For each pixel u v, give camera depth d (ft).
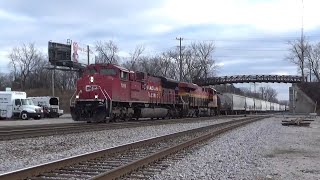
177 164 40.16
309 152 55.21
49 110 190.80
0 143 55.98
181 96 159.33
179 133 72.95
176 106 155.22
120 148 48.21
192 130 81.61
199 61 372.99
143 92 123.44
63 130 76.64
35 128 83.51
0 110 162.40
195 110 177.47
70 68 288.51
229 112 257.14
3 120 153.38
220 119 156.46
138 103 121.90
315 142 71.56
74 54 284.82
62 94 346.95
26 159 42.52
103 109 102.32
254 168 39.75
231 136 76.59
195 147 56.24
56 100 198.29
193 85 175.52
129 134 74.43
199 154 48.70
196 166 39.34
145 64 355.56
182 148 52.85
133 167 35.50
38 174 32.27
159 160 42.57
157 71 358.02
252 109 322.75
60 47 279.90
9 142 57.47
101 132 76.28
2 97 162.71
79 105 104.37
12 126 97.30
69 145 56.18
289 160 46.57
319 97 284.00
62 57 280.51
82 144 57.72
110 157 43.39
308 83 299.99
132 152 48.42
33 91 361.30
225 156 47.67
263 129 101.35
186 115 164.76
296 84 296.92
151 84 130.41
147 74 128.67
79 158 39.06
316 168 40.93
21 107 162.09
